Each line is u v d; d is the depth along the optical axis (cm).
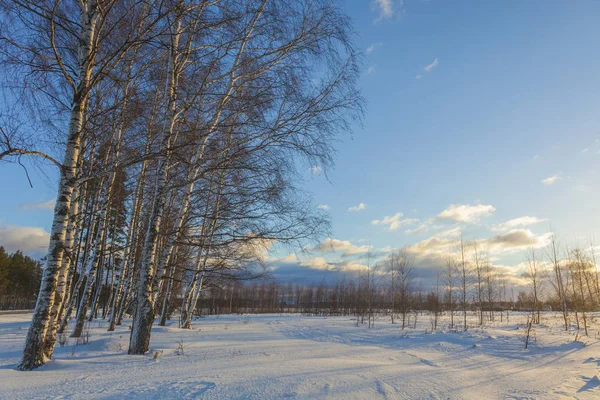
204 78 852
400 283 2911
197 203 1071
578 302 2508
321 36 782
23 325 1720
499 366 938
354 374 673
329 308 5797
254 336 1465
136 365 685
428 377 707
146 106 880
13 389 499
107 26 778
